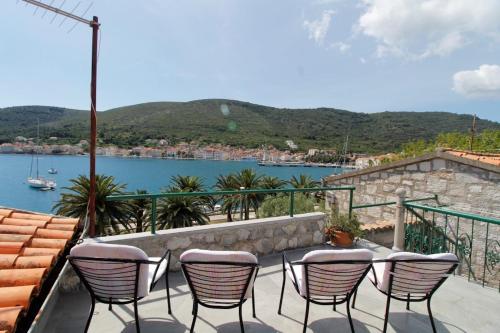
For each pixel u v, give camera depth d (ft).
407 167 27.53
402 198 15.33
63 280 10.56
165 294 10.76
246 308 10.05
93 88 11.31
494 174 22.13
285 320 9.37
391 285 8.38
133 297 7.69
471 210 23.30
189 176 60.44
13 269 6.22
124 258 7.18
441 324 9.45
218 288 7.73
